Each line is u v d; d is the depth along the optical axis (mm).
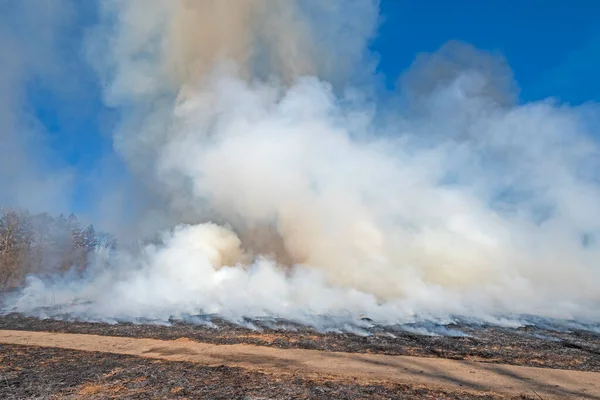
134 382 11922
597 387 11938
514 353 16062
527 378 12781
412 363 14539
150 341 18016
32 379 12164
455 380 12531
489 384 12156
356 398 10602
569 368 14000
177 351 16203
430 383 12180
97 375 12609
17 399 10500
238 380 12141
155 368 13508
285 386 11586
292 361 14711
